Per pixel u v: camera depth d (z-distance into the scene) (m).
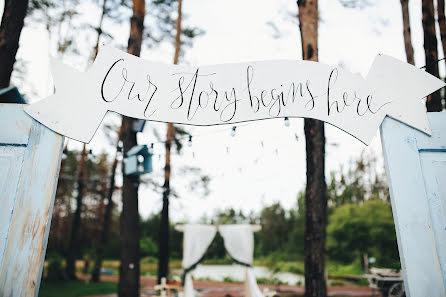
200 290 11.63
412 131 2.21
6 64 3.89
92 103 2.26
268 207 26.81
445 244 2.00
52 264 14.09
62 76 2.28
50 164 2.15
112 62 2.35
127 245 6.92
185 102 2.33
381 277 6.66
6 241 2.01
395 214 2.08
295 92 2.34
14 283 1.95
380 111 2.25
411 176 2.13
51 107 2.22
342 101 2.30
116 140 14.19
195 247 6.69
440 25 5.95
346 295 10.52
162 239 9.97
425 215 2.05
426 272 1.96
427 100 5.05
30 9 9.25
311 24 5.30
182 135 11.84
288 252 24.62
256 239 26.23
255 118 2.30
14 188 2.09
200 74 2.39
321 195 5.33
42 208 2.07
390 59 2.33
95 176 20.84
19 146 2.17
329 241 17.62
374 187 23.11
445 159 2.16
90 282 14.00
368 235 16.00
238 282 15.40
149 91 2.34
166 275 9.69
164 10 10.38
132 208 7.12
